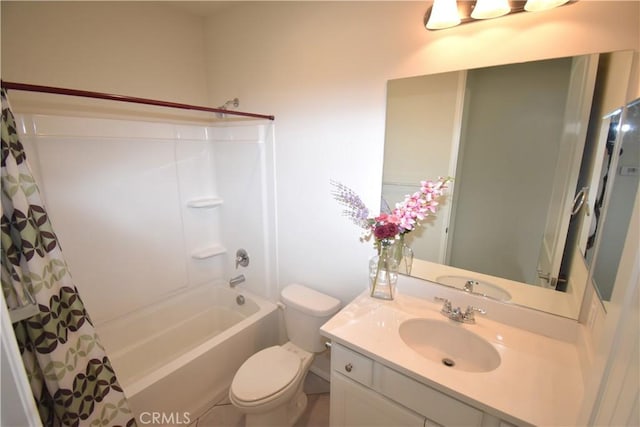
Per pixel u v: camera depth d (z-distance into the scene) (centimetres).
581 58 105
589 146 106
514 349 117
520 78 117
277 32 182
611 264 83
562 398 94
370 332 127
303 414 184
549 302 123
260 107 201
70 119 166
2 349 52
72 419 110
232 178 232
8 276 92
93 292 186
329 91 168
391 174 156
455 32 127
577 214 112
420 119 142
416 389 108
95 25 170
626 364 50
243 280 241
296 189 196
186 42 215
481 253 137
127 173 194
